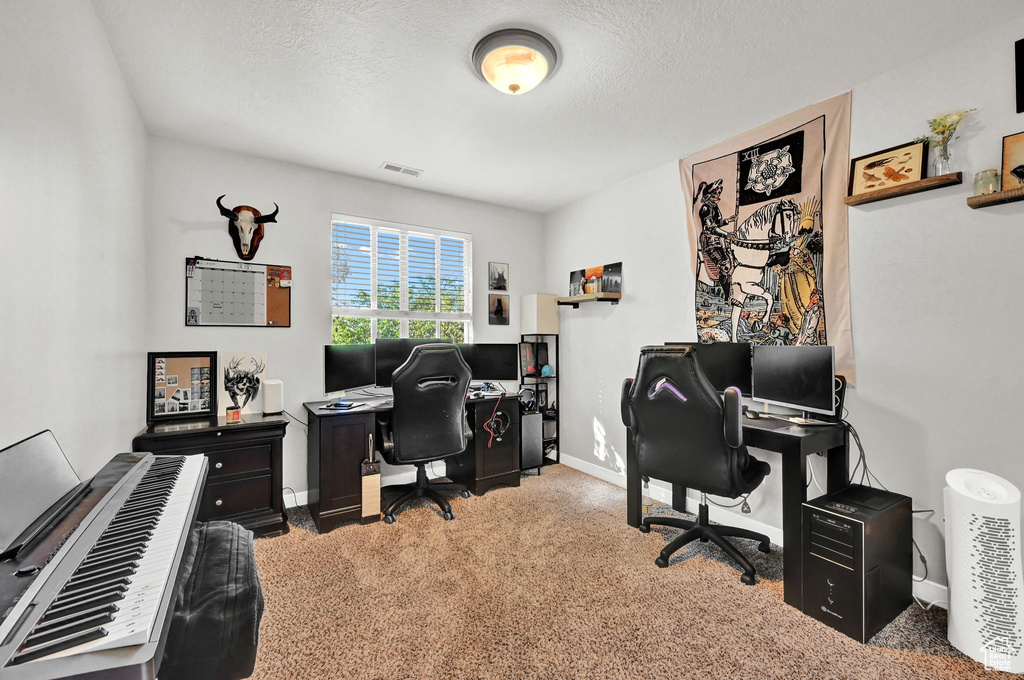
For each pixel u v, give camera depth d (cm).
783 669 154
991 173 174
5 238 99
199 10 165
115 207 191
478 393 356
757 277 264
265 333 302
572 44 187
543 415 413
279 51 190
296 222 315
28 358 110
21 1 107
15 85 104
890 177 205
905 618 183
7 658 45
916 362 200
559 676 151
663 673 152
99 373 169
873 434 214
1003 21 173
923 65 197
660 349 223
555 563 229
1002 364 177
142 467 117
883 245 211
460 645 166
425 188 371
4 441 99
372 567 225
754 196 264
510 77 189
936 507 194
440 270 388
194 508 93
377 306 355
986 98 179
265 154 298
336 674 152
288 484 309
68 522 80
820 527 181
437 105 237
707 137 277
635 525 274
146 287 260
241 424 256
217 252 287
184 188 277
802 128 241
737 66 203
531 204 417
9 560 66
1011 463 175
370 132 267
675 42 186
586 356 394
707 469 215
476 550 243
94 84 162
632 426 244
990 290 180
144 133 253
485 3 163
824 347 214
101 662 46
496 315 416
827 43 187
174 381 269
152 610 54
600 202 379
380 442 304
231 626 87
